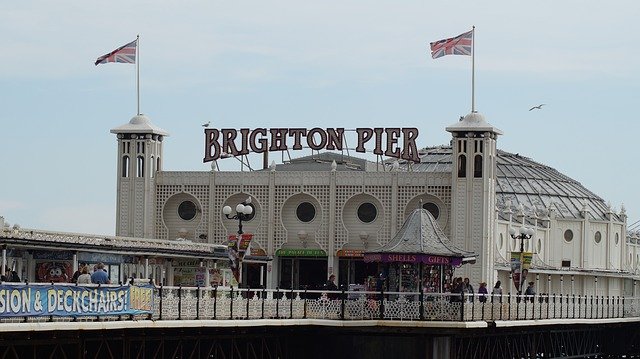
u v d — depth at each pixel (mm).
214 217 162250
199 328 106062
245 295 127500
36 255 109688
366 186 158375
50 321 84750
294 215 160625
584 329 173500
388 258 122375
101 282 94250
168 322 97562
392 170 157750
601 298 164125
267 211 161125
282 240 160375
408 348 119938
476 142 154500
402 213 157125
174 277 132000
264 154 166000
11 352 85062
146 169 162875
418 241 123312
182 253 128000
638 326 190000
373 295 121312
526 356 150125
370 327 118750
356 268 160625
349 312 118938
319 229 159375
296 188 160375
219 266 136250
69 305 86688
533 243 199875
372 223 158250
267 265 160875
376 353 120438
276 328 117812
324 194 159625
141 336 98875
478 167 154500
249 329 113250
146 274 124625
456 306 117875
